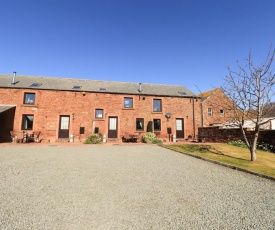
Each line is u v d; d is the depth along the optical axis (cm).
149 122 1853
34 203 385
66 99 1731
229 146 1234
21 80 1816
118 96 1844
